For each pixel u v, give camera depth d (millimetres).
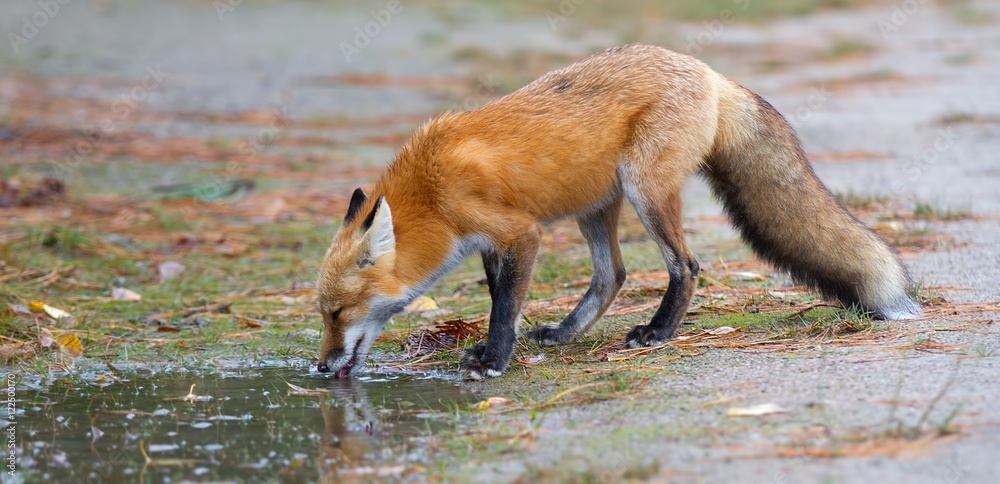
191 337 13578
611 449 8258
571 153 11336
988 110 29656
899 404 8578
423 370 11789
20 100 31672
